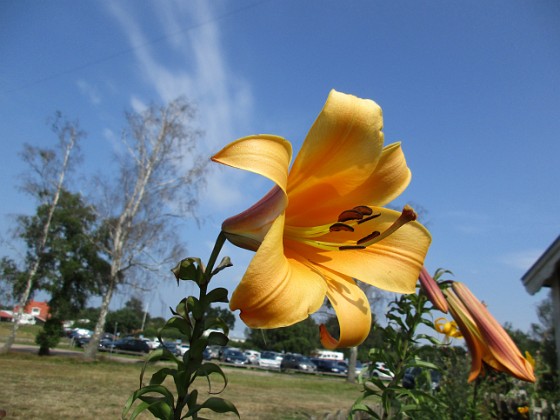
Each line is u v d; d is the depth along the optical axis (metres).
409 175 2.02
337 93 1.68
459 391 5.52
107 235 23.19
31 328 57.69
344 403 14.11
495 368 2.92
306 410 11.53
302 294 1.42
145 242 21.88
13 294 22.31
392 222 1.99
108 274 23.47
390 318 3.09
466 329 3.00
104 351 30.31
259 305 1.29
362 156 1.74
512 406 8.07
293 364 31.69
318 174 1.78
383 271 1.93
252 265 1.29
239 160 1.34
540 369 7.72
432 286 2.78
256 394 14.73
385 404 2.84
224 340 1.52
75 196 23.17
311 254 1.97
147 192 21.94
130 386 13.38
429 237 1.98
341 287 1.82
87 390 11.91
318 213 1.96
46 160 21.62
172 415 1.48
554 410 7.46
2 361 18.67
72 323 48.97
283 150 1.44
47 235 22.55
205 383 16.86
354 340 1.70
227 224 1.62
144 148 22.19
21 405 9.08
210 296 1.52
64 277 22.41
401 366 2.98
